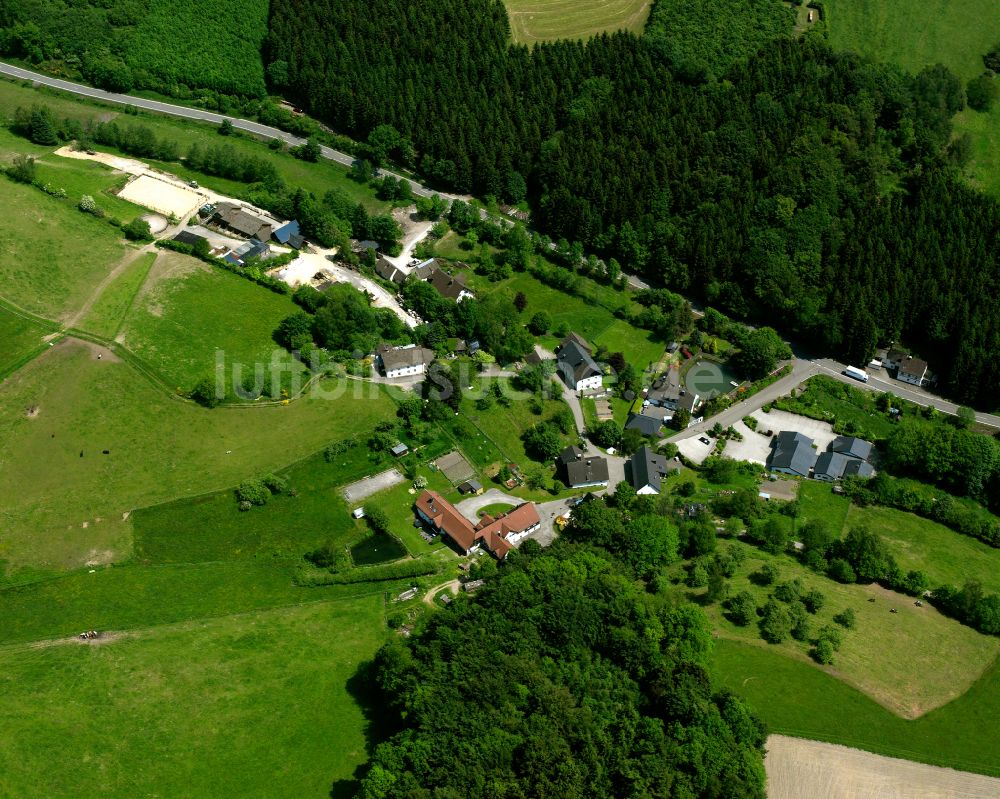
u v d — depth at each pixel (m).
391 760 132.25
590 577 161.88
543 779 125.19
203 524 180.25
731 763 132.38
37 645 156.25
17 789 133.62
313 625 165.75
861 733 146.50
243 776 139.75
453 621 155.00
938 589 175.62
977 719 151.50
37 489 180.00
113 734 142.50
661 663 142.50
